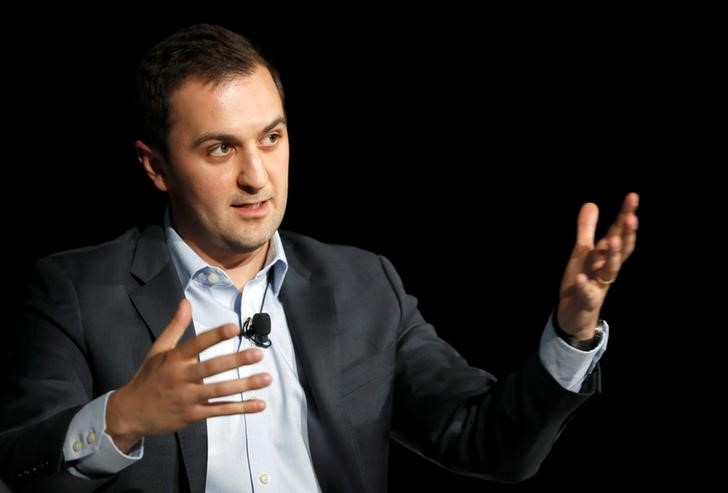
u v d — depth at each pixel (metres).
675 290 11.19
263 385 4.54
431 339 6.40
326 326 5.95
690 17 11.44
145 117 5.68
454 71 11.93
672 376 10.91
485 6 11.91
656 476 10.37
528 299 11.54
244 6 11.32
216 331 4.49
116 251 5.94
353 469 5.77
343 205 11.81
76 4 10.72
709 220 11.27
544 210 11.73
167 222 6.04
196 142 5.49
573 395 5.21
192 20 10.97
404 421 6.20
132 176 10.78
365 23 11.70
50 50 10.72
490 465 5.65
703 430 10.59
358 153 11.83
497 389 5.62
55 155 10.77
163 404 4.60
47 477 4.91
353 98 11.76
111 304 5.69
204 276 5.86
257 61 5.63
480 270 11.66
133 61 10.80
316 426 5.83
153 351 4.72
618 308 11.20
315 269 6.24
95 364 5.56
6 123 10.72
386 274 6.45
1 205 10.71
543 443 5.42
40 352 5.55
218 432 5.61
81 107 10.77
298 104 11.72
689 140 11.46
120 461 4.90
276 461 5.70
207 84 5.47
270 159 5.59
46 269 5.86
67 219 10.76
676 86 11.49
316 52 11.68
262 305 6.00
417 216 11.85
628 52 11.62
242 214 5.59
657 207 11.46
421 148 11.87
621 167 11.64
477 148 11.91
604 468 10.47
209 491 5.54
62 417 5.00
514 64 11.90
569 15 11.77
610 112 11.70
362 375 5.98
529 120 11.89
